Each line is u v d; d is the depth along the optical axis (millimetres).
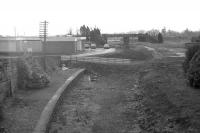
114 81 34656
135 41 96562
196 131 12789
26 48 58219
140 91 25734
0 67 20031
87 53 59875
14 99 21469
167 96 19062
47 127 16172
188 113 14797
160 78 26984
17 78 25219
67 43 60625
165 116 16062
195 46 24078
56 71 38156
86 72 41312
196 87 19688
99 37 98312
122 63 43906
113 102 23438
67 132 16672
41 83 26359
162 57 45969
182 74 26297
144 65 40062
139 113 19156
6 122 16391
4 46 58438
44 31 41781
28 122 16547
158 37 91812
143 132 15680
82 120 18906
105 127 17391
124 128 16938
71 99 24875
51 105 20109
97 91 28531
